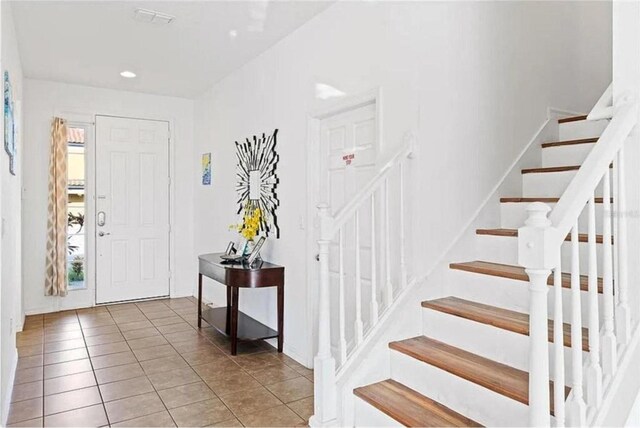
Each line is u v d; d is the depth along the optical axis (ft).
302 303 12.02
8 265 9.75
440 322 8.01
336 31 10.75
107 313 17.07
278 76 13.23
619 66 6.05
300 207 12.16
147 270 19.40
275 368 11.46
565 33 10.91
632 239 5.76
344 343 8.15
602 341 5.47
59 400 9.48
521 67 9.95
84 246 18.12
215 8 10.91
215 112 17.89
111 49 13.74
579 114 11.20
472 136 9.09
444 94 8.63
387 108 9.31
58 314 16.90
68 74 16.34
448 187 8.76
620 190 5.67
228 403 9.38
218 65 15.33
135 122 19.07
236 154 16.07
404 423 6.52
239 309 15.78
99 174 18.35
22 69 15.60
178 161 20.04
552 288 7.19
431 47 8.51
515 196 9.73
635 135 5.78
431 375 7.18
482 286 8.14
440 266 8.63
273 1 10.69
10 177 10.00
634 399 5.16
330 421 7.79
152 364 11.65
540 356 4.57
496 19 9.50
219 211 17.63
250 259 13.28
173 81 17.38
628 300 5.76
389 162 8.55
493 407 6.15
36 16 11.35
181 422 8.55
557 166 9.95
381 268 8.94
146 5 10.85
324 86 11.18
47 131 17.22
